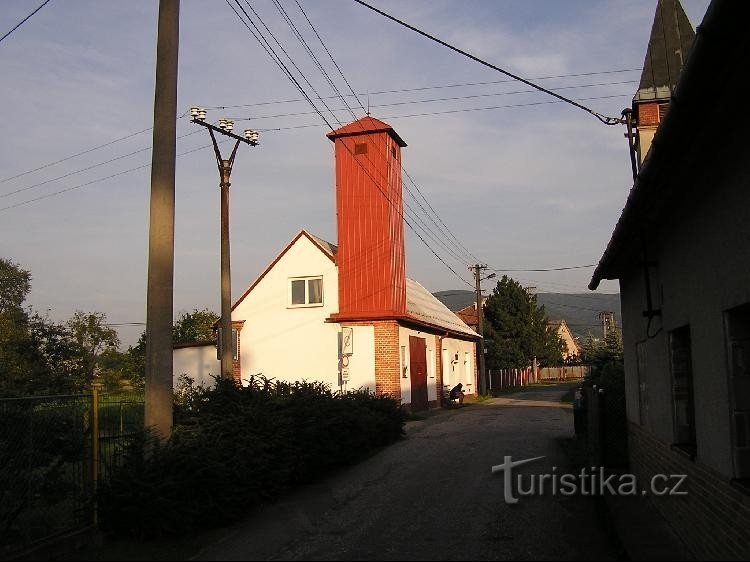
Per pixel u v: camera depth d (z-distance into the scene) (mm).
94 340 33844
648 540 8078
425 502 10414
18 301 62562
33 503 7586
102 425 9305
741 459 5699
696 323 6773
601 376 16781
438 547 7781
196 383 29594
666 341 8414
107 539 8031
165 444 8844
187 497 8406
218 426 10055
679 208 7223
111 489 8062
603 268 11125
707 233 6207
